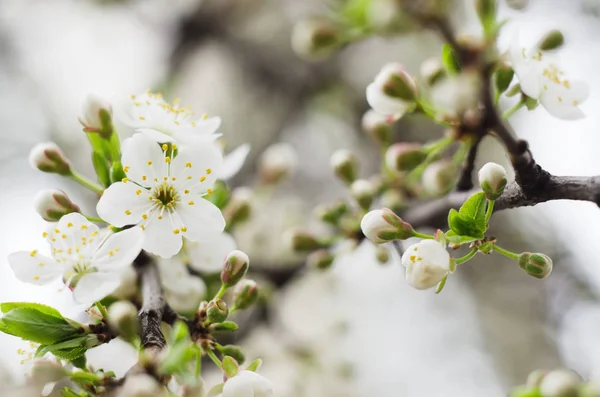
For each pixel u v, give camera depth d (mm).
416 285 343
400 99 370
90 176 613
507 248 618
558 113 364
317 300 563
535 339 645
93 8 717
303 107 683
